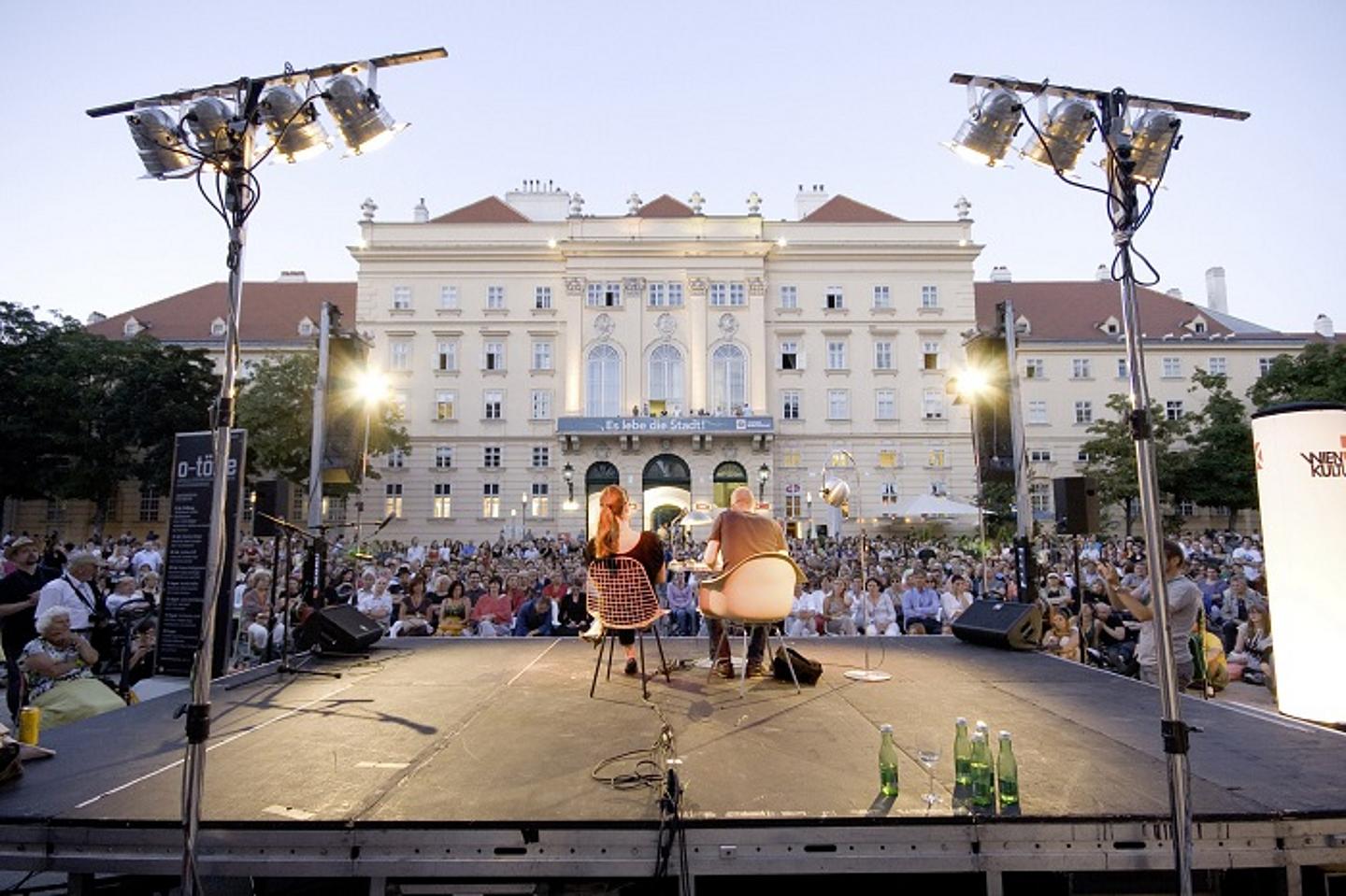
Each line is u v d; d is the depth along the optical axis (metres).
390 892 3.11
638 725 4.35
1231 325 46.88
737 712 4.67
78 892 3.24
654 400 37.94
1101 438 39.84
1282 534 4.68
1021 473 9.35
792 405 38.72
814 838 2.93
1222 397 37.78
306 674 6.11
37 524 38.47
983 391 10.09
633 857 2.91
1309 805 3.09
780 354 39.03
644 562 5.56
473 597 12.59
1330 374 34.75
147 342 35.38
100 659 9.25
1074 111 4.19
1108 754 3.81
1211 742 4.07
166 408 33.34
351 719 4.55
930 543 30.22
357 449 9.44
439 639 8.27
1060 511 7.93
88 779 3.51
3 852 3.01
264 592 9.55
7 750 3.45
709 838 2.91
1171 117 3.93
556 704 4.94
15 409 33.53
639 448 37.06
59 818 3.01
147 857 2.97
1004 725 4.39
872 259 39.41
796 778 3.40
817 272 39.44
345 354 9.39
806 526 37.62
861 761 3.67
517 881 3.13
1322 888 3.05
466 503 37.78
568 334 37.94
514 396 38.34
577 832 2.92
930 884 3.44
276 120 4.21
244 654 8.75
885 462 38.34
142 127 3.83
